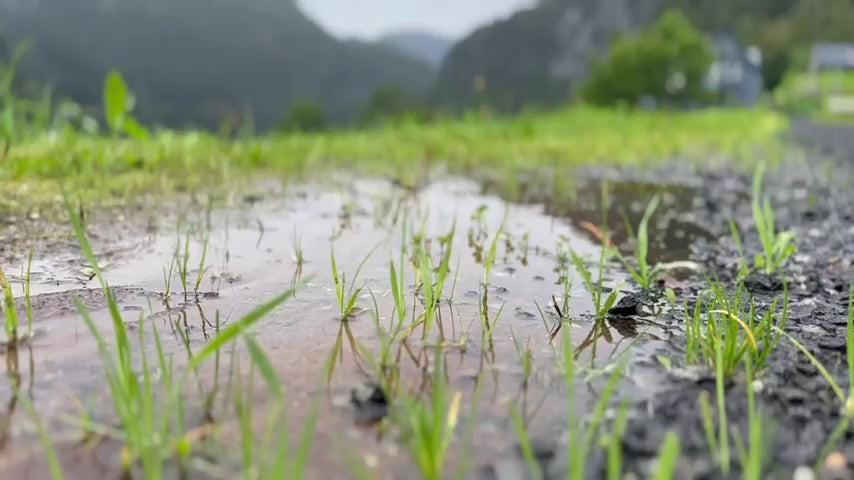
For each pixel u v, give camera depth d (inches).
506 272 77.0
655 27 1753.2
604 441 35.8
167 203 116.0
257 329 53.7
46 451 34.2
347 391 42.3
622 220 118.5
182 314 57.2
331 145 272.7
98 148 148.2
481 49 7849.4
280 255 82.0
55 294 61.3
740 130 474.6
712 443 35.6
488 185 167.5
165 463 33.2
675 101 1675.7
